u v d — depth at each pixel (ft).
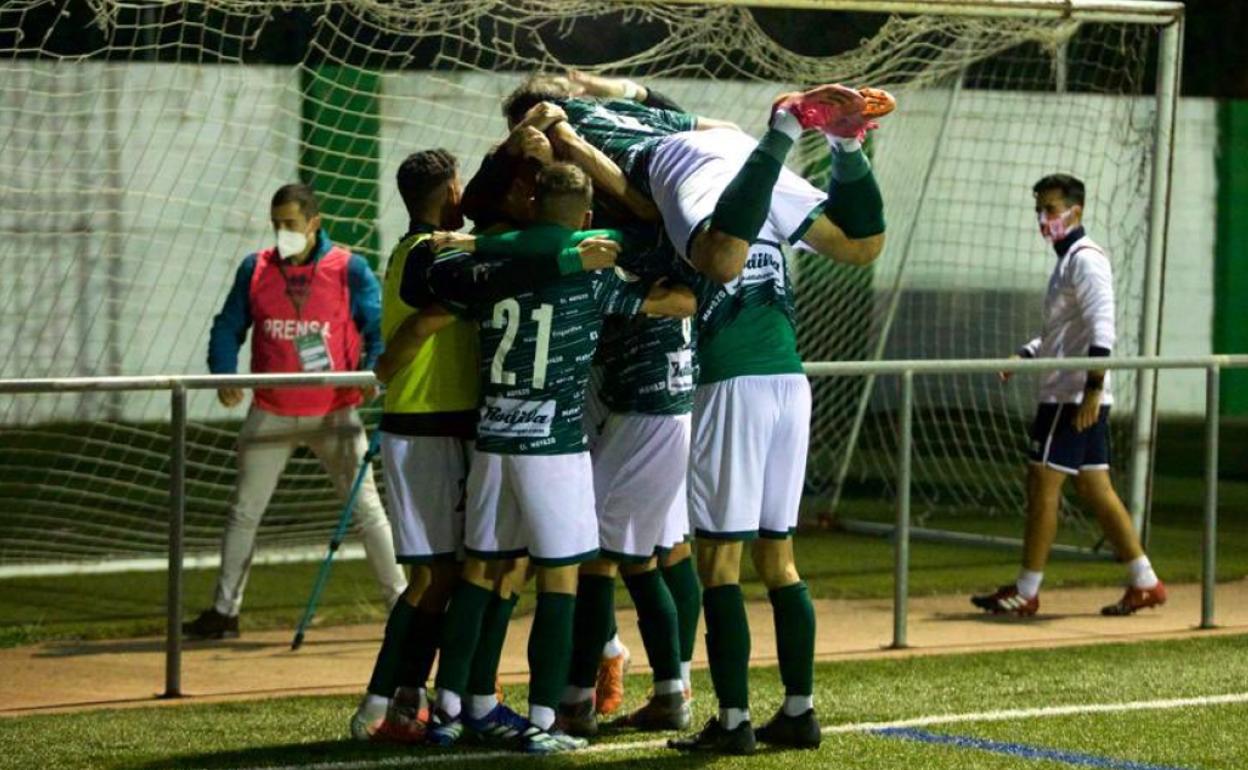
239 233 81.76
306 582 61.98
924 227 82.17
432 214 38.14
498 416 36.04
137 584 61.72
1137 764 35.81
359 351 52.85
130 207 81.82
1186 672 45.96
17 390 40.91
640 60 67.87
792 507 36.83
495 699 37.70
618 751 36.88
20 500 73.15
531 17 66.33
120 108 78.89
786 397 36.47
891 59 70.54
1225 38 130.41
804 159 73.67
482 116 72.13
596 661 38.42
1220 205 117.19
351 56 85.81
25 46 81.20
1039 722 39.75
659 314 35.94
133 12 81.00
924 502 82.79
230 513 52.08
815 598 59.62
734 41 67.67
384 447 37.96
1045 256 82.84
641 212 36.22
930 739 37.99
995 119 78.84
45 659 48.65
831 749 36.99
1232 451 102.68
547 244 34.99
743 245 32.63
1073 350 56.08
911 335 83.87
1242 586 61.93
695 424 36.29
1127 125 69.31
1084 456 55.11
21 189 78.07
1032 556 55.67
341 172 72.74
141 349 84.33
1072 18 65.16
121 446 71.10
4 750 36.94
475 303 35.53
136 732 38.75
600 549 38.09
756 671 46.16
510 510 36.50
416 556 37.60
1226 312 117.91
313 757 36.29
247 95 77.05
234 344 52.34
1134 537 55.72
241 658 48.88
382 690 37.58
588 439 38.88
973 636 52.13
